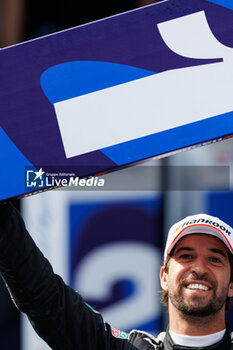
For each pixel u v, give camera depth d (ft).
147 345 40.70
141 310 81.00
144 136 34.17
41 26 93.30
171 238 40.73
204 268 39.17
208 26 34.55
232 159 81.00
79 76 34.63
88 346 40.27
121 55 34.63
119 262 81.25
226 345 39.65
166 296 43.32
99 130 34.32
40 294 38.32
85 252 81.20
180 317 39.29
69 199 81.00
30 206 80.79
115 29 34.81
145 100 34.32
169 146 34.01
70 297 40.14
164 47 34.55
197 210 81.00
